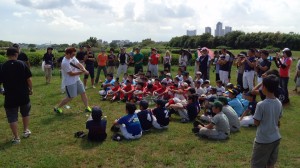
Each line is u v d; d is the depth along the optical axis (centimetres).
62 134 695
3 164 533
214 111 689
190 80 1095
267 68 975
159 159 561
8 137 669
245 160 566
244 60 1062
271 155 437
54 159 553
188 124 792
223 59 1197
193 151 608
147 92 1053
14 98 610
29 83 637
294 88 1372
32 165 533
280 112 424
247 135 707
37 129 725
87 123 655
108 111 921
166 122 742
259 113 418
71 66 845
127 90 1062
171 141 660
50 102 1004
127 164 545
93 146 623
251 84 1041
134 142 647
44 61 1412
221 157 579
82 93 887
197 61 1304
